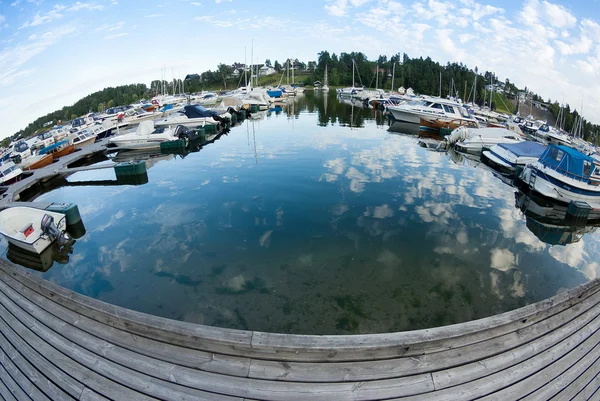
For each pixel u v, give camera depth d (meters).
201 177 14.02
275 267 7.32
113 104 75.19
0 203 10.84
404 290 6.61
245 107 37.94
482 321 4.11
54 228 8.52
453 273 7.22
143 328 4.02
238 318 5.82
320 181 13.06
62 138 23.05
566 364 3.99
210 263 7.51
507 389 3.66
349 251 7.96
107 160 18.27
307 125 28.39
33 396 3.73
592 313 4.77
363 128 27.00
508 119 36.91
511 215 10.67
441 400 3.52
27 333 4.49
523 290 6.79
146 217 10.16
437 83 75.00
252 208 10.51
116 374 3.79
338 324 5.68
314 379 3.57
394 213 10.18
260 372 3.64
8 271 5.66
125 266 7.52
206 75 92.62
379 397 3.47
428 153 18.61
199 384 3.59
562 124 56.50
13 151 20.47
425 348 3.82
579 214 10.83
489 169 15.94
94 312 4.36
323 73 92.69
